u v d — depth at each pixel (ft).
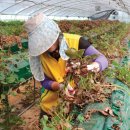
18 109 9.73
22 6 35.68
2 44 13.38
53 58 4.84
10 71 7.47
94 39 16.24
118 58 10.12
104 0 43.78
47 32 4.23
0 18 39.24
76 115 4.44
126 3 45.98
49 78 5.00
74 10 51.29
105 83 5.57
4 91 7.22
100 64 4.54
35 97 10.94
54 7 42.42
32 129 6.53
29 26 4.23
